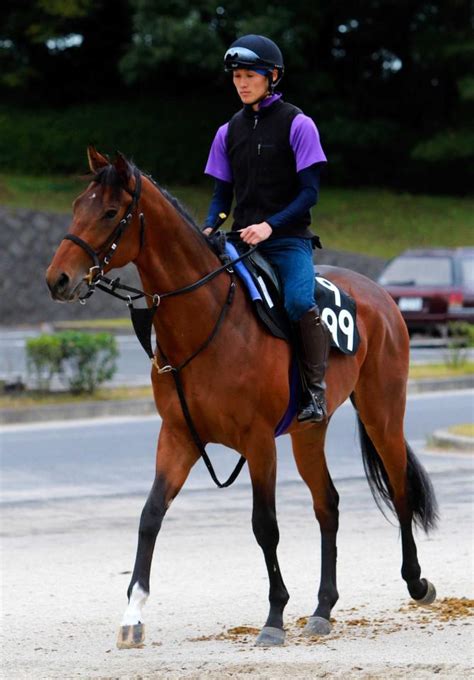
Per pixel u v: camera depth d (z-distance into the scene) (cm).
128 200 805
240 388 846
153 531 817
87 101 5816
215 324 842
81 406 2328
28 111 5612
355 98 6234
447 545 1189
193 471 1734
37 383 2484
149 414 2384
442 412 2327
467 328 3094
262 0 5600
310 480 960
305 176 893
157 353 857
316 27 5872
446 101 6247
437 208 5784
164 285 834
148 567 810
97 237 792
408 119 6275
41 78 5766
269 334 877
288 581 1059
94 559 1166
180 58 5350
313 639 856
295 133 895
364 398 1024
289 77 5897
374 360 1020
